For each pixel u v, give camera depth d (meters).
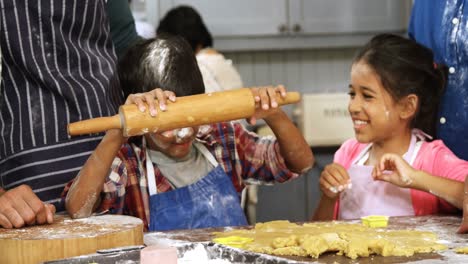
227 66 3.13
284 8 4.42
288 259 1.05
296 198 3.93
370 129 1.69
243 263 1.08
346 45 4.50
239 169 1.68
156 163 1.59
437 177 1.56
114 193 1.51
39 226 1.27
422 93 1.71
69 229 1.22
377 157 1.75
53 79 1.54
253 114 1.33
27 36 1.55
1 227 1.28
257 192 3.86
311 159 1.63
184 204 1.54
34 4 1.55
